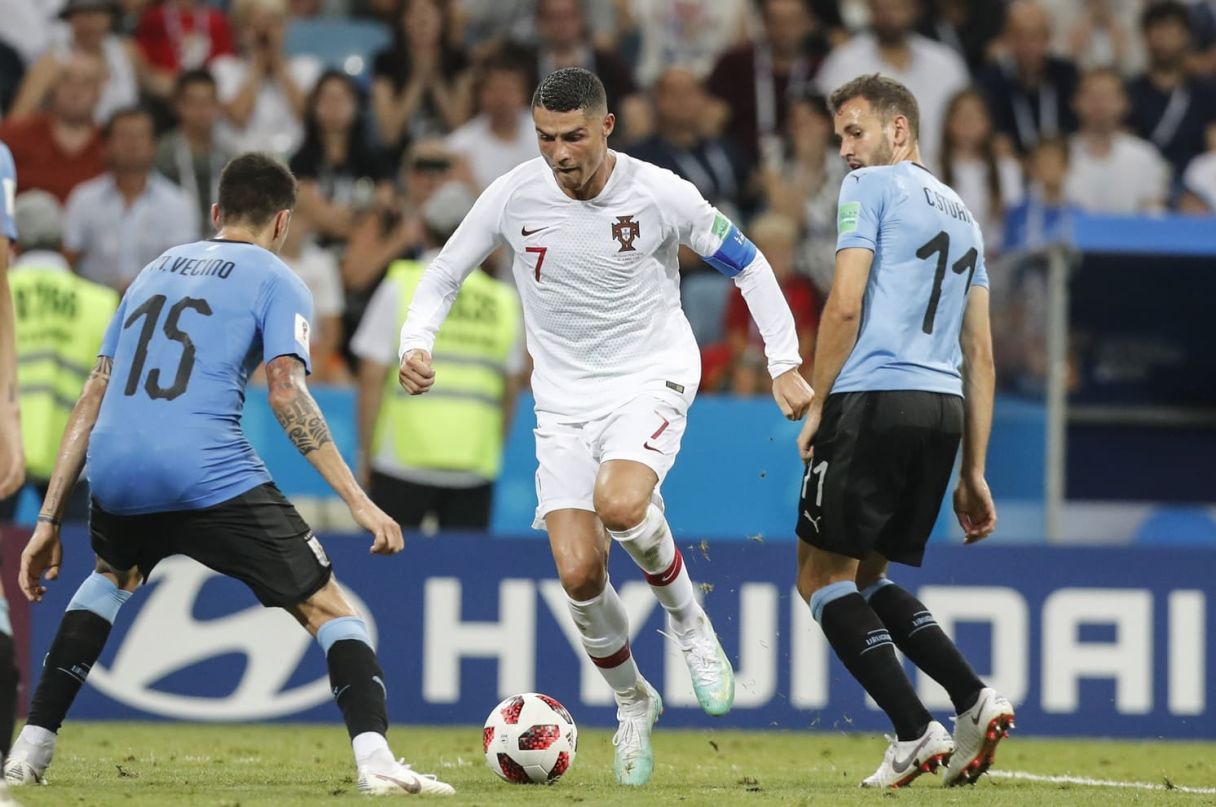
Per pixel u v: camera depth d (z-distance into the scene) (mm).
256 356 17656
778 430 32875
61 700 17938
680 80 40562
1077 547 30078
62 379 31312
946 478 20188
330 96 40406
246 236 18109
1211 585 30156
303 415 16906
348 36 45719
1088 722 29922
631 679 19391
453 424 31609
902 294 19641
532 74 41781
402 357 18969
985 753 19328
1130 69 49938
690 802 16703
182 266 17703
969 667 19547
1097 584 30047
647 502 18453
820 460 19672
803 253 37688
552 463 19203
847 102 20391
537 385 19516
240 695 29172
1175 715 30000
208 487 16953
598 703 29547
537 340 19516
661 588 19156
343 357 38156
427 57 43219
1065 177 40938
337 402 32875
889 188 19797
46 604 28922
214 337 17234
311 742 25547
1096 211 42500
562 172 18344
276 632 29344
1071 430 40594
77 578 29016
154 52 43875
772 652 29656
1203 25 49594
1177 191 44562
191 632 29156
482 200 19328
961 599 29906
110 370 17891
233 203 18125
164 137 40344
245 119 41844
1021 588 29969
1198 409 40719
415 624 29500
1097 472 40656
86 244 37438
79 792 16875
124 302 17891
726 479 32750
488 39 46312
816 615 19969
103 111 42031
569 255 18953
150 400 17062
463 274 19484
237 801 15969
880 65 43781
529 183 19078
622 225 18859
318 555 17281
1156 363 40531
